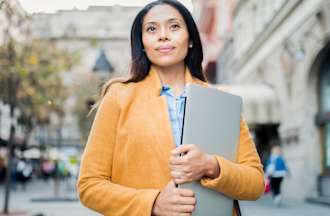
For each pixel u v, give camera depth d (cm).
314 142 1479
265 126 2138
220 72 3244
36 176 4191
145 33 191
